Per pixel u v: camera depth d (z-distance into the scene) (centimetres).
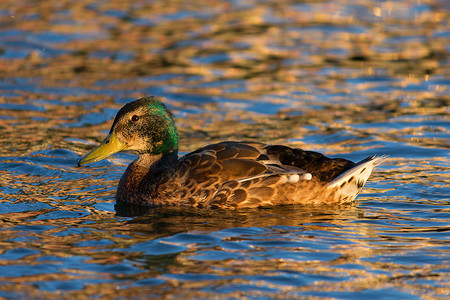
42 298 797
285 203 1156
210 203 1148
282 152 1175
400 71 2147
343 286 838
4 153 1462
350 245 976
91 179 1336
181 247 960
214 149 1186
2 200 1180
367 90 1983
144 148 1232
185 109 1823
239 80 2077
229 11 2820
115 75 2111
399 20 2706
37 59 2250
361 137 1598
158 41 2448
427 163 1416
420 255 937
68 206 1162
